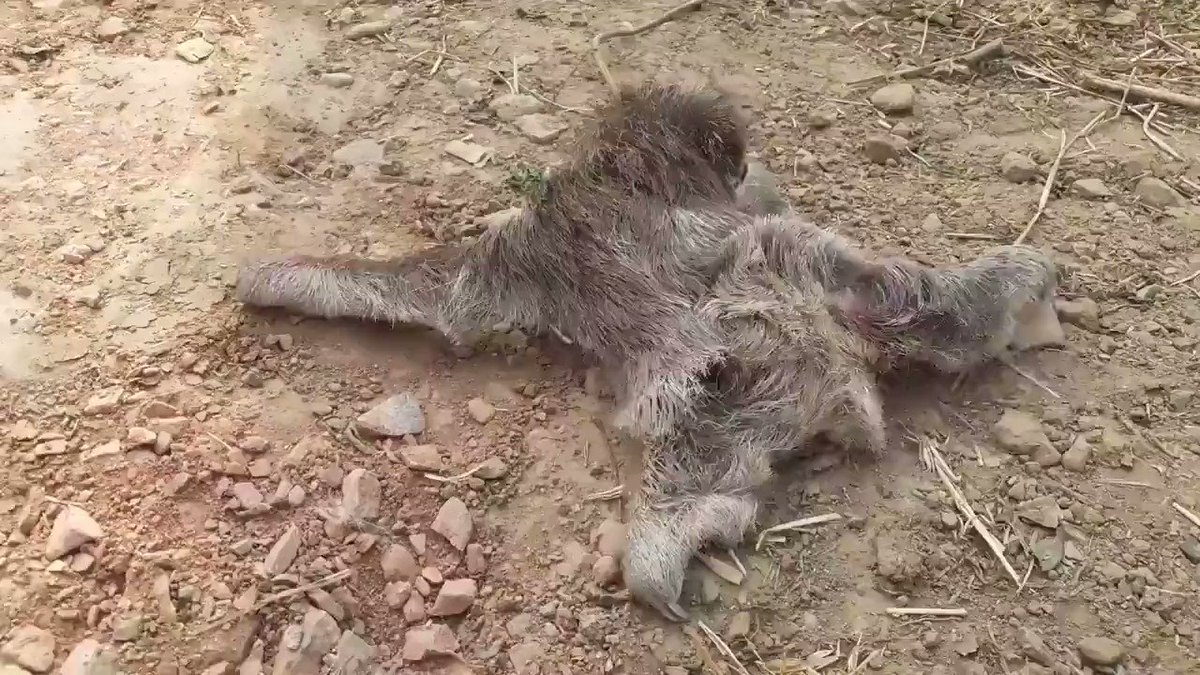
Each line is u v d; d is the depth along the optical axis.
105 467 1.08
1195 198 1.45
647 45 1.67
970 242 1.36
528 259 1.21
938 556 1.08
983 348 1.21
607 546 1.07
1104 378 1.23
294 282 1.20
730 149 1.27
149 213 1.33
